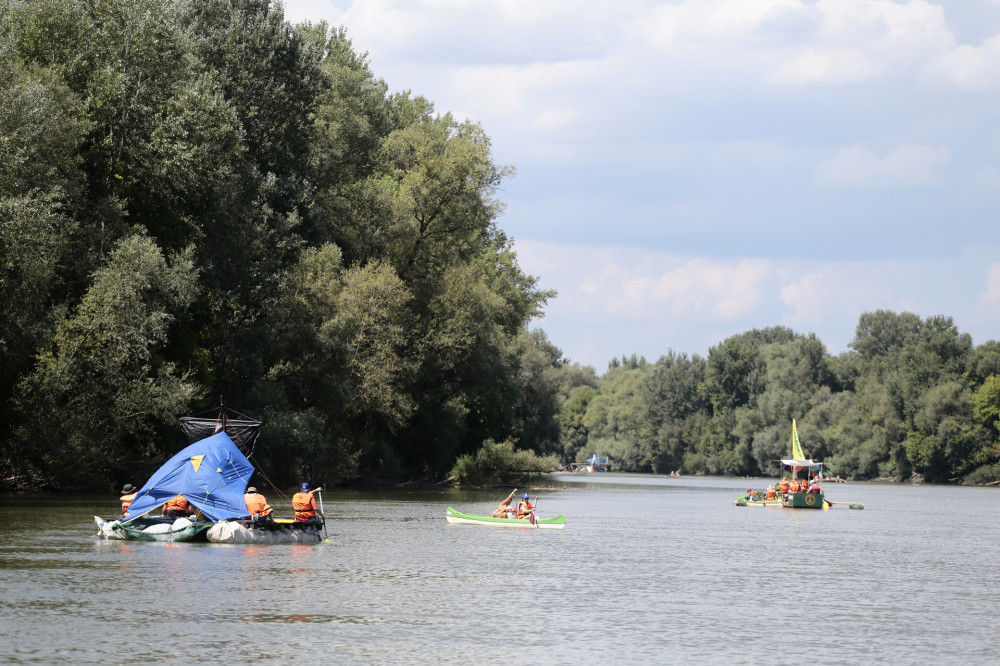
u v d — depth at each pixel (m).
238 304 106.56
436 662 30.69
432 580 47.47
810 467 141.12
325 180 137.38
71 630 33.09
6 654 29.80
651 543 71.44
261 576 46.16
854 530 92.44
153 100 91.75
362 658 30.84
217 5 115.62
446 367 147.75
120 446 90.38
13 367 81.38
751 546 71.75
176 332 94.94
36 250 76.62
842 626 38.75
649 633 36.09
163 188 90.88
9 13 87.31
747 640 35.44
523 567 53.97
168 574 45.47
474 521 82.50
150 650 30.78
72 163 83.19
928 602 45.56
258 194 112.19
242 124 108.69
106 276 81.88
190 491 60.94
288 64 118.75
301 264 118.69
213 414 102.38
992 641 36.22
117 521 59.34
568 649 33.03
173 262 89.19
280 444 105.88
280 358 114.62
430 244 152.62
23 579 42.84
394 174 159.25
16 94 78.06
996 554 69.75
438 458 161.75
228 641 32.38
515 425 197.38
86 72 88.69
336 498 117.00
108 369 82.06
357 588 43.88
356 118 139.25
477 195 149.62
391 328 129.62
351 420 136.62
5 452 88.81
